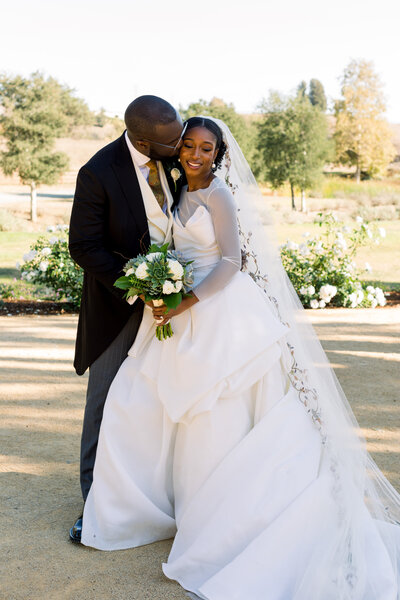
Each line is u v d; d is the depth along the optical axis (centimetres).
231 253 290
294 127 2748
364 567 255
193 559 269
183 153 288
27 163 2391
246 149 2781
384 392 530
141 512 296
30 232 2105
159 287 279
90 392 321
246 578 257
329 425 287
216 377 283
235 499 273
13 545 295
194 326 290
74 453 406
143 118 280
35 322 882
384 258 1595
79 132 2569
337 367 613
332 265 1056
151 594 258
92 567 278
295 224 2230
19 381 569
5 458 396
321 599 248
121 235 305
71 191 3164
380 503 296
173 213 306
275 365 294
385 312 977
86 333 318
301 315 308
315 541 264
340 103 3688
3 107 2520
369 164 3597
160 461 301
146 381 306
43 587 262
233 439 284
